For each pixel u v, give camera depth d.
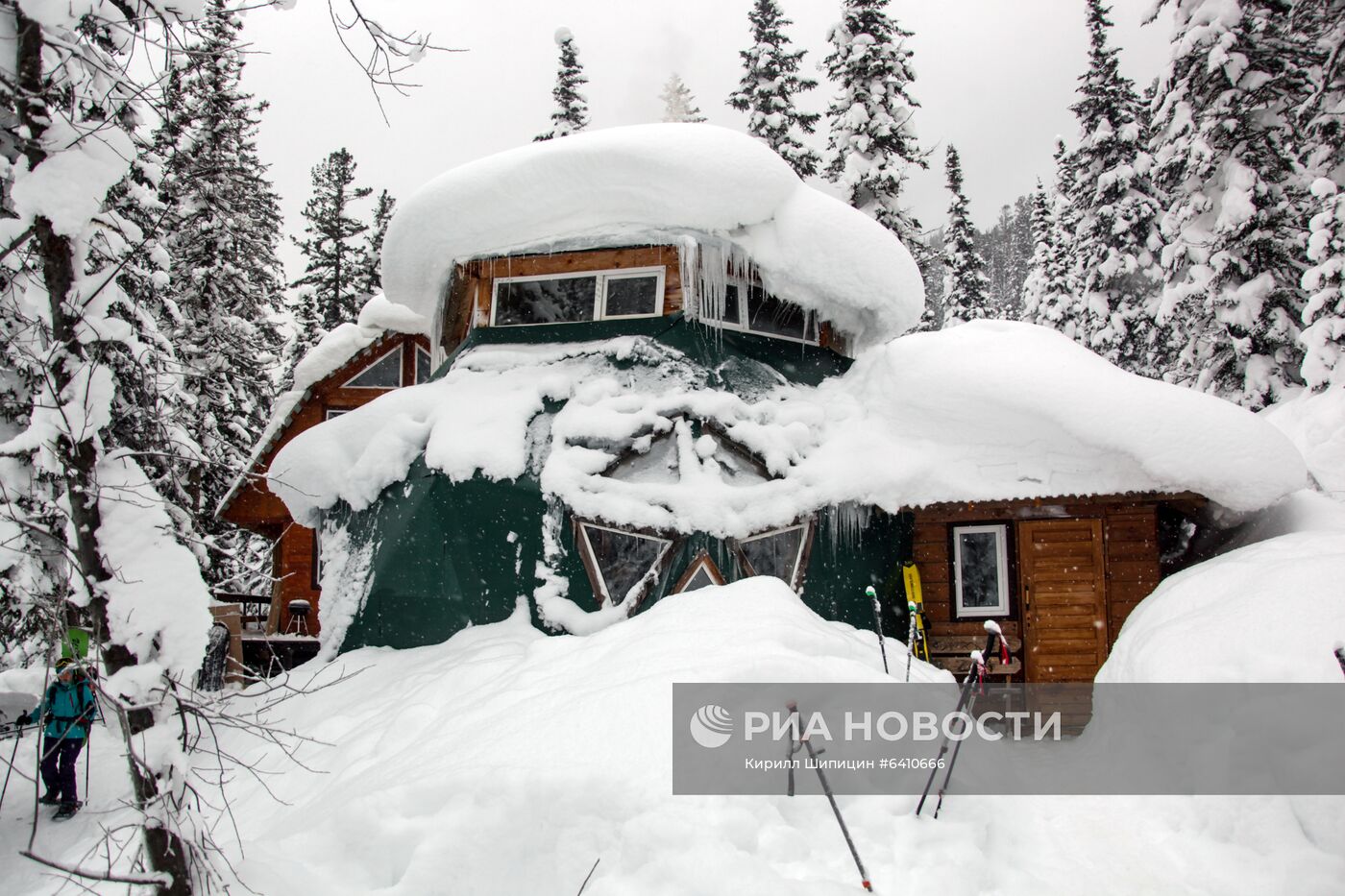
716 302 11.81
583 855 5.05
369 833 5.27
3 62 4.38
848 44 21.89
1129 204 22.94
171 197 4.88
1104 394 10.19
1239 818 5.32
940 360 11.01
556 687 6.92
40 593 4.57
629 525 10.27
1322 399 13.69
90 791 8.70
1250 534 10.62
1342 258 13.84
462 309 13.26
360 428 11.83
